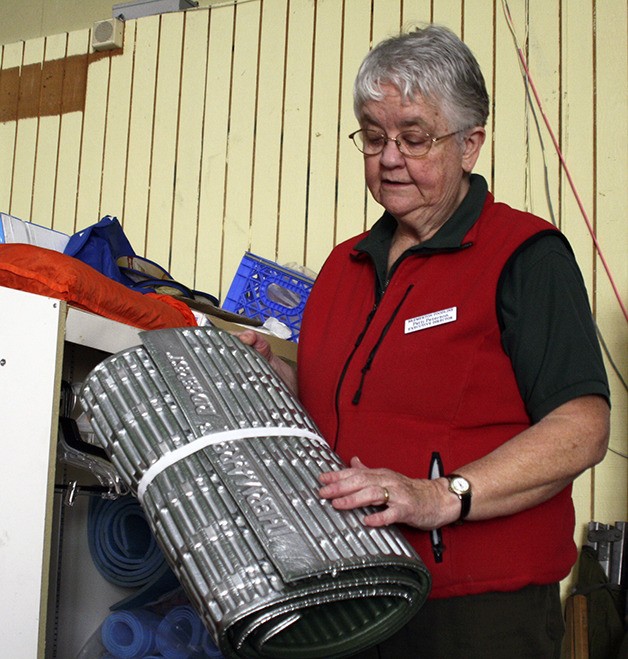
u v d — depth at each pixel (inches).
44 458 54.2
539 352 47.7
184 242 136.9
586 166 111.6
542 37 116.1
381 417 51.1
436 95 50.7
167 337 44.2
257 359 46.1
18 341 55.9
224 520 37.5
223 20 138.9
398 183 52.8
